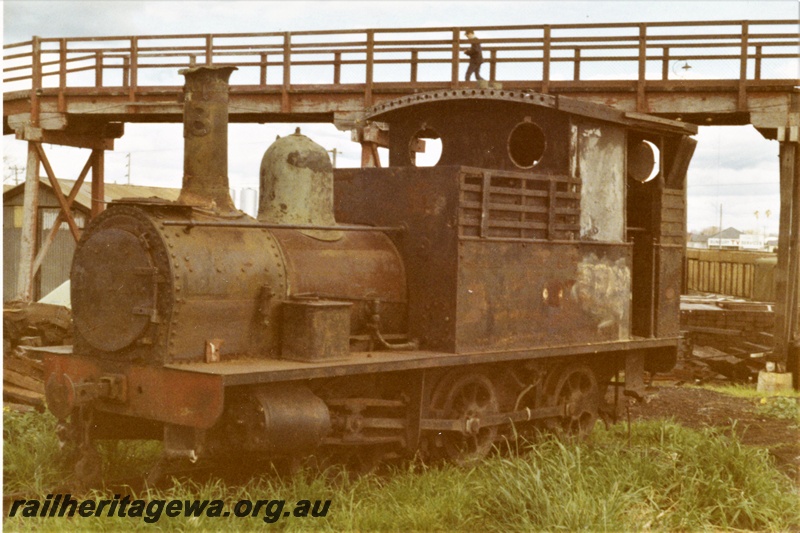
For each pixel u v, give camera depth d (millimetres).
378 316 7465
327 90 14969
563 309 8539
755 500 7023
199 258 6480
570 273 8609
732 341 16828
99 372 6684
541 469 6727
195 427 6078
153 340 6348
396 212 8008
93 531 5707
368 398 7461
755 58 13484
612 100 13867
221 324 6605
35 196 17281
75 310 6785
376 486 7086
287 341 6848
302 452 6750
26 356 9750
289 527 5949
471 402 7996
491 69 14328
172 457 6266
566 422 9211
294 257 7145
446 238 7625
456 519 6391
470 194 7707
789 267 14594
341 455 7398
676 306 9938
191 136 7000
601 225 8977
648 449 8258
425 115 9172
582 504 6180
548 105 8305
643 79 13664
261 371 6184
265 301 6805
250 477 7184
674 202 9852
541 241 8273
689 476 7293
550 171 8609
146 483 6371
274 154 7453
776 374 14594
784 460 8891
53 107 17031
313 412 6598
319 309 6746
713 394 13477
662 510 6789
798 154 14406
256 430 6301
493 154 8703
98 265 6629
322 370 6543
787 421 11227
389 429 7566
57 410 6570
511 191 7961
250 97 15422
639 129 9281
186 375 6125
